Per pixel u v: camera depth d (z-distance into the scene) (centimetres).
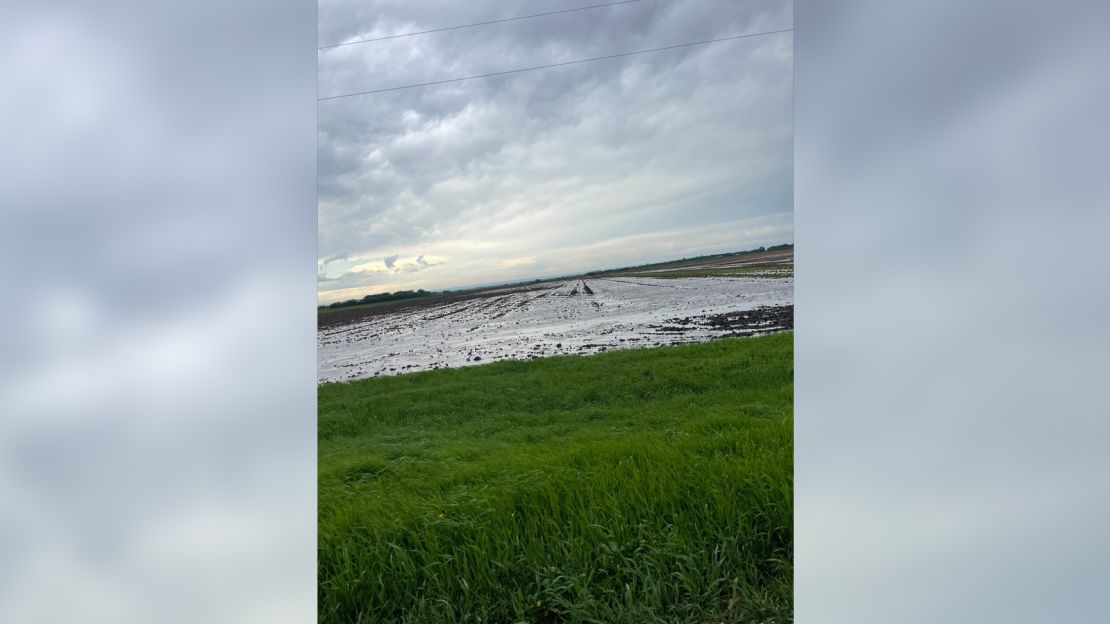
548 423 263
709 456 244
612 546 241
